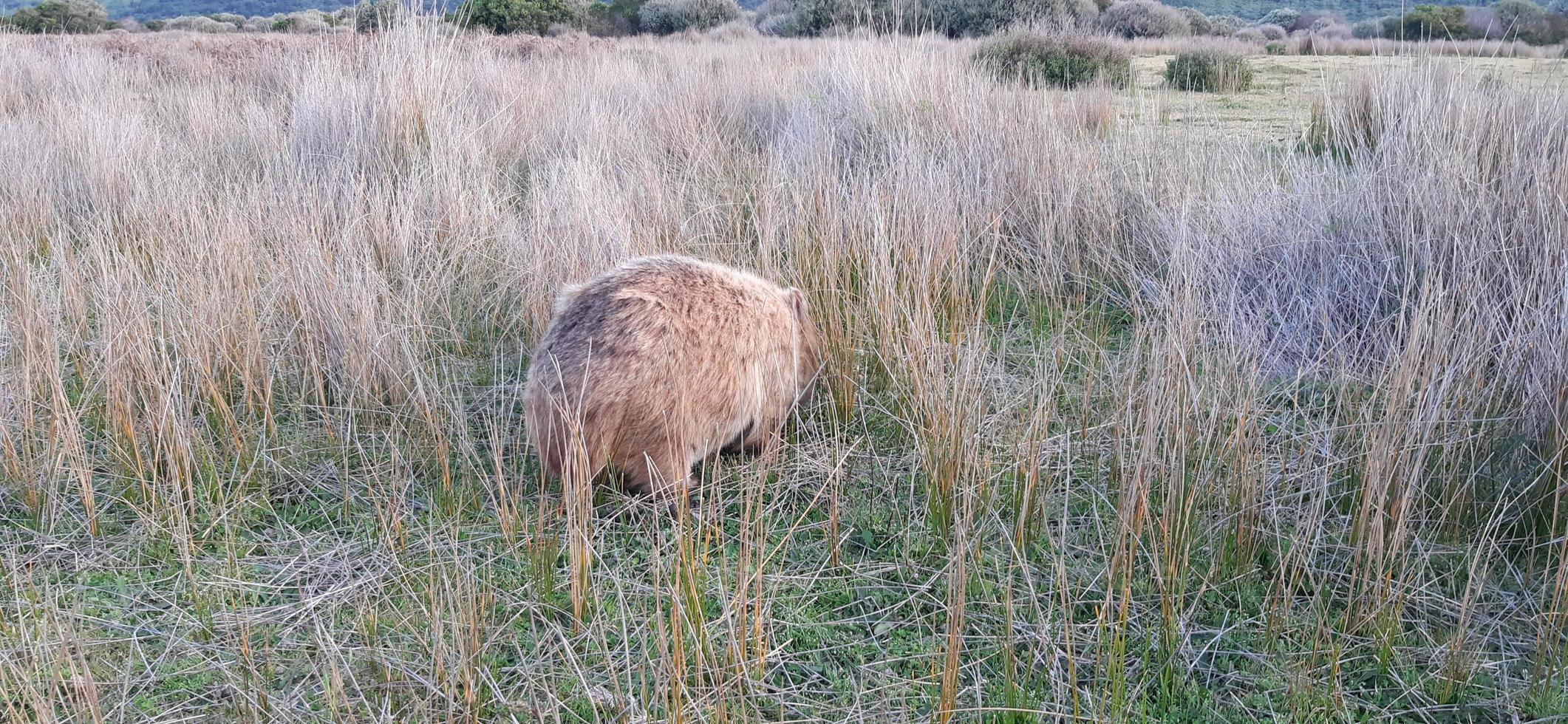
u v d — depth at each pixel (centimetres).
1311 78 1336
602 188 586
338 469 393
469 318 511
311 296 460
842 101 814
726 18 2723
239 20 3225
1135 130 769
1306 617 308
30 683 257
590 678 290
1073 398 434
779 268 493
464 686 277
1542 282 425
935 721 270
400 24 794
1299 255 513
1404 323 432
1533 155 513
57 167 705
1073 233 576
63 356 468
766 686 285
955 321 455
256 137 808
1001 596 322
